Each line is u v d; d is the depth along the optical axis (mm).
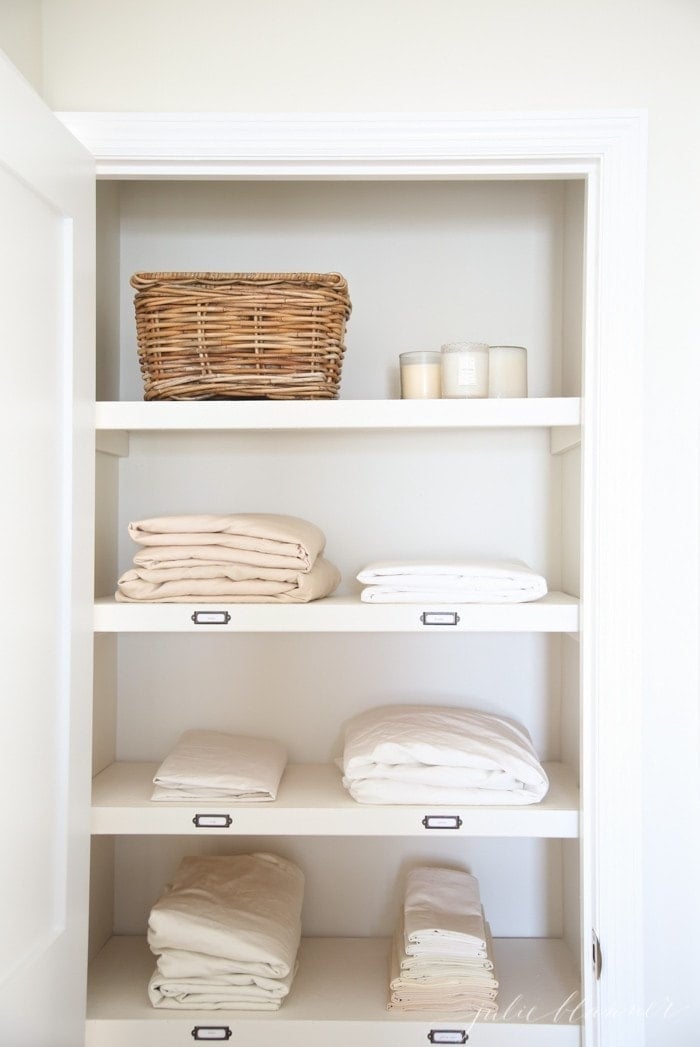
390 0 1546
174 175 1588
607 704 1530
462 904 1733
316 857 1935
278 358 1609
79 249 1410
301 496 1939
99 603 1604
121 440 1882
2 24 1388
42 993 1282
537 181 1929
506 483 1929
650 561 1540
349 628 1586
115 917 1946
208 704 1942
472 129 1523
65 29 1550
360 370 1940
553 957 1820
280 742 1930
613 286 1527
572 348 1809
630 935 1528
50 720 1320
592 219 1562
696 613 1541
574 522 1754
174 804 1616
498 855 1931
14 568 1183
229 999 1604
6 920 1172
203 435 1944
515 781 1625
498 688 1934
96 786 1726
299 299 1598
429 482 1933
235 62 1547
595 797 1543
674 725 1542
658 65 1538
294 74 1546
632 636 1528
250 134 1531
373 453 1937
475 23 1542
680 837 1539
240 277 1594
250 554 1620
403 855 1933
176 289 1601
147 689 1945
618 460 1527
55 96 1548
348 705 1937
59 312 1348
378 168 1574
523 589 1606
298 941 1712
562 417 1579
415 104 1542
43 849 1299
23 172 1186
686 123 1538
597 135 1521
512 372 1639
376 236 1939
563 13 1540
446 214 1935
